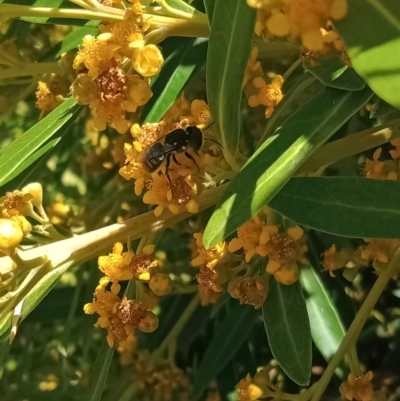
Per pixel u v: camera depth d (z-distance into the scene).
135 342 0.12
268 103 0.10
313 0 0.06
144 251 0.10
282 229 0.10
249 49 0.08
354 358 0.10
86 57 0.09
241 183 0.07
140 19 0.09
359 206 0.08
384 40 0.05
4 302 0.08
